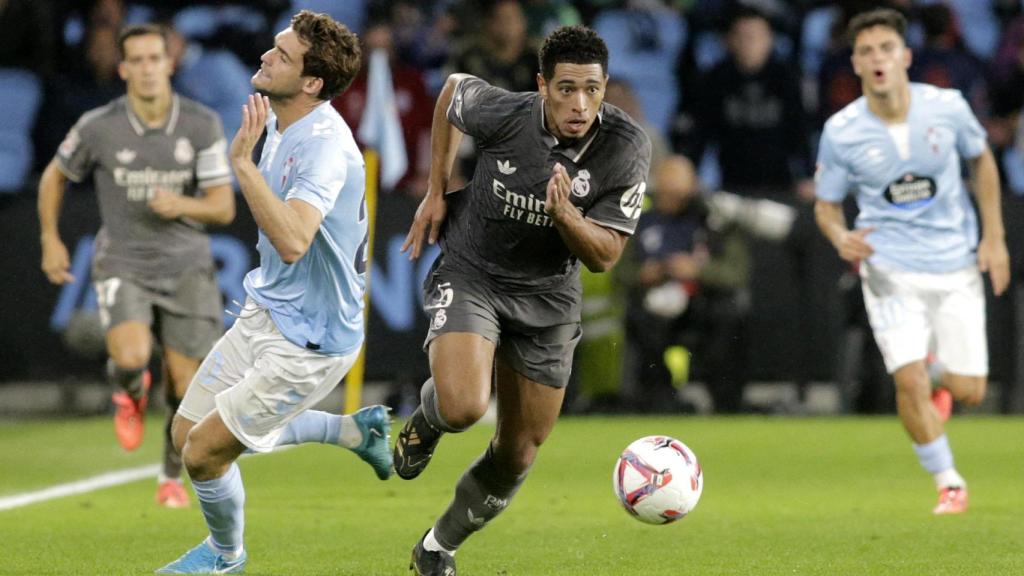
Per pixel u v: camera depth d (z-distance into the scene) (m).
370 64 54.44
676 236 52.25
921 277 32.94
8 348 53.62
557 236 21.86
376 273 53.75
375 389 55.69
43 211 34.34
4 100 61.31
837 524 29.28
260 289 22.34
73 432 49.50
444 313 21.89
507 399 22.28
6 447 45.44
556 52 20.61
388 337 53.78
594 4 65.25
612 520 30.05
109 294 33.41
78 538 27.23
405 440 22.45
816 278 53.94
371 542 26.81
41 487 36.19
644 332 52.44
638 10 65.38
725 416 53.81
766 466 40.22
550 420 22.28
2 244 53.56
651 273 52.12
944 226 33.16
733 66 57.56
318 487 35.88
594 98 20.69
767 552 25.59
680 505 22.72
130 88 33.66
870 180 33.22
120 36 33.69
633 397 53.50
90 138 33.50
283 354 21.98
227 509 22.38
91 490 35.59
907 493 34.66
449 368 21.33
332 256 21.92
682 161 51.78
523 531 28.44
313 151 21.39
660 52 65.50
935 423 31.61
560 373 22.19
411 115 55.91
